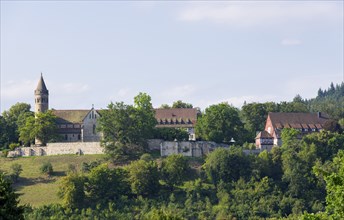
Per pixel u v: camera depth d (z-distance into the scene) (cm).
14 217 12119
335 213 11344
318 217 11650
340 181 11506
